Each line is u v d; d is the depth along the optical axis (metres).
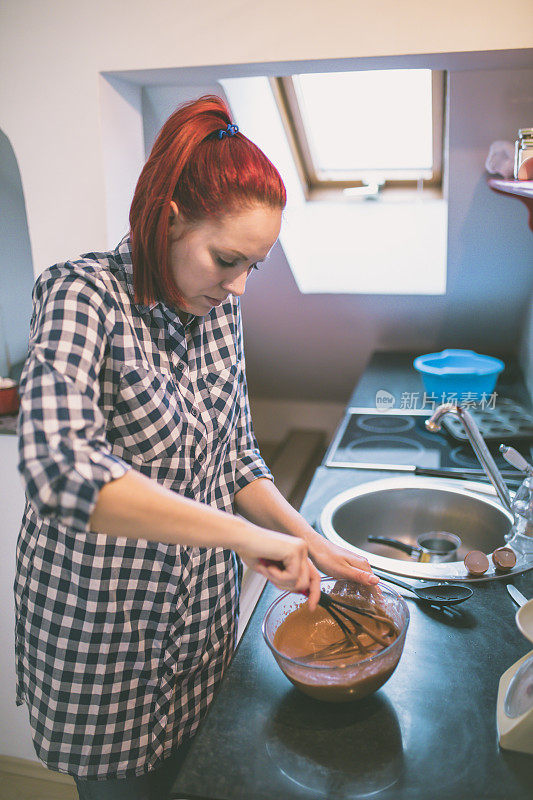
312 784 0.89
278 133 2.44
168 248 1.03
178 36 1.58
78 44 1.63
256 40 1.55
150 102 1.91
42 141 1.71
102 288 1.02
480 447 1.55
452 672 1.09
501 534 1.61
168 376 1.13
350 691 0.98
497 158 2.04
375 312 2.82
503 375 2.63
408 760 0.92
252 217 0.98
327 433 3.43
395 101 2.56
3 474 1.96
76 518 0.81
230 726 0.99
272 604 1.13
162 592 1.16
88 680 1.19
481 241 2.38
